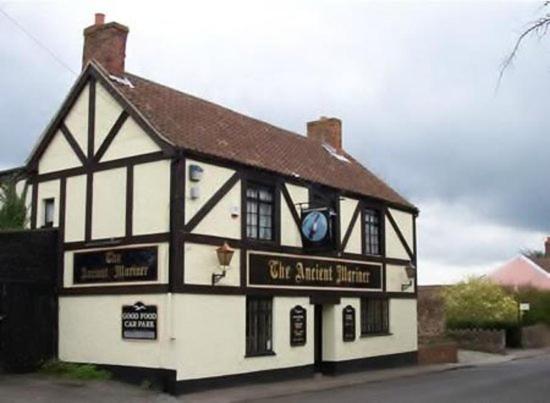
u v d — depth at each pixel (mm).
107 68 18312
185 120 18328
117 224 17094
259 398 15492
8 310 16969
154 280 16156
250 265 17797
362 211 22562
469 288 37031
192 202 16391
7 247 17203
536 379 20172
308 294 19688
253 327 17953
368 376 20500
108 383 16156
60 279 17953
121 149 17297
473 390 17203
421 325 33094
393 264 24031
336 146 25844
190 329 15953
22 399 13914
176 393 15469
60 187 18438
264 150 20016
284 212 19141
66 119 18562
